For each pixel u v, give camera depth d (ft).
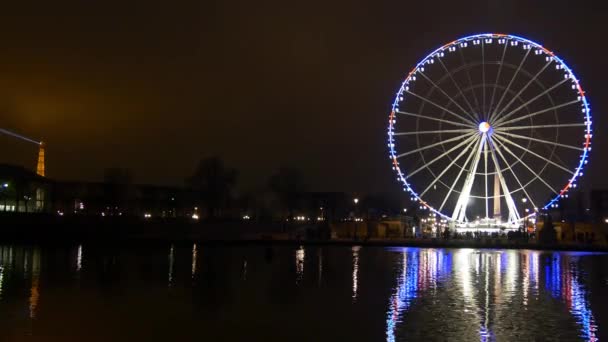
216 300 158.92
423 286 185.68
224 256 296.10
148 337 118.21
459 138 367.86
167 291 173.99
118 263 253.44
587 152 349.82
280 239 434.30
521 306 150.92
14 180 583.58
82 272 217.77
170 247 368.07
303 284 189.67
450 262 265.95
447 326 127.95
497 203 417.08
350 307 148.97
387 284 189.98
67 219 448.65
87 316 136.46
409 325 128.67
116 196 629.10
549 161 357.20
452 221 408.05
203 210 647.56
